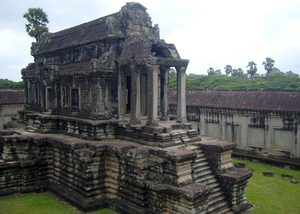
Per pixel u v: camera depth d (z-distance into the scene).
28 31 30.17
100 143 13.12
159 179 10.84
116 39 15.42
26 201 13.46
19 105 31.92
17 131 18.48
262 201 13.30
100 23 17.44
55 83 18.16
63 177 14.20
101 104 15.09
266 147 20.23
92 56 16.92
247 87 39.22
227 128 22.58
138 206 11.21
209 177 12.20
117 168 12.53
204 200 10.35
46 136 15.92
